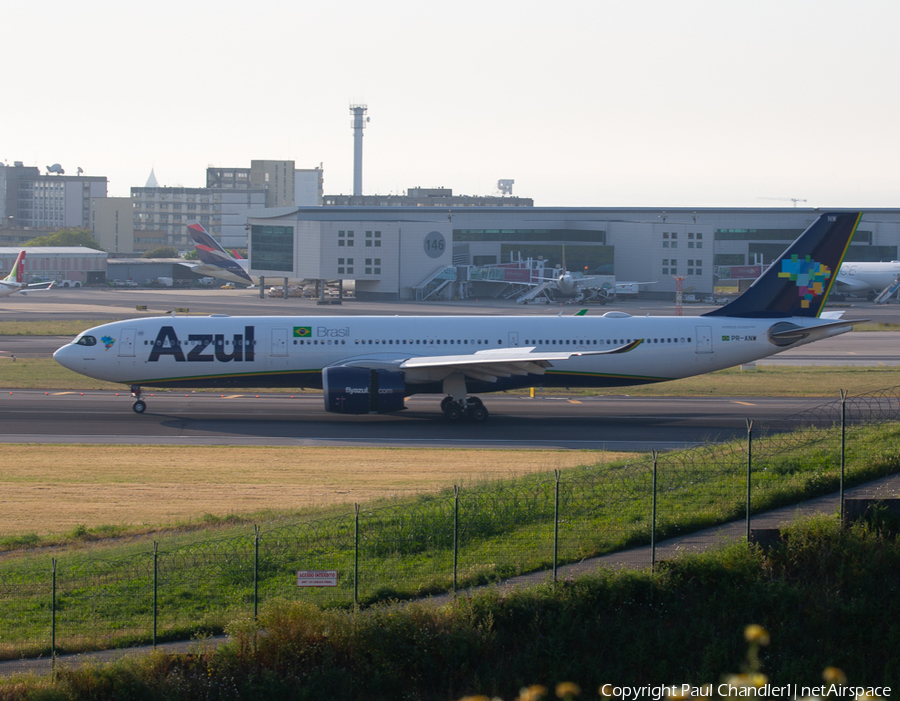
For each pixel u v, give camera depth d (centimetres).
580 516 4641
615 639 3544
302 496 5697
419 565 4141
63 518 5241
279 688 3194
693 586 3775
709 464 5475
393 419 8831
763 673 3456
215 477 6266
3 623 3619
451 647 3400
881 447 5556
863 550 3950
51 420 8638
